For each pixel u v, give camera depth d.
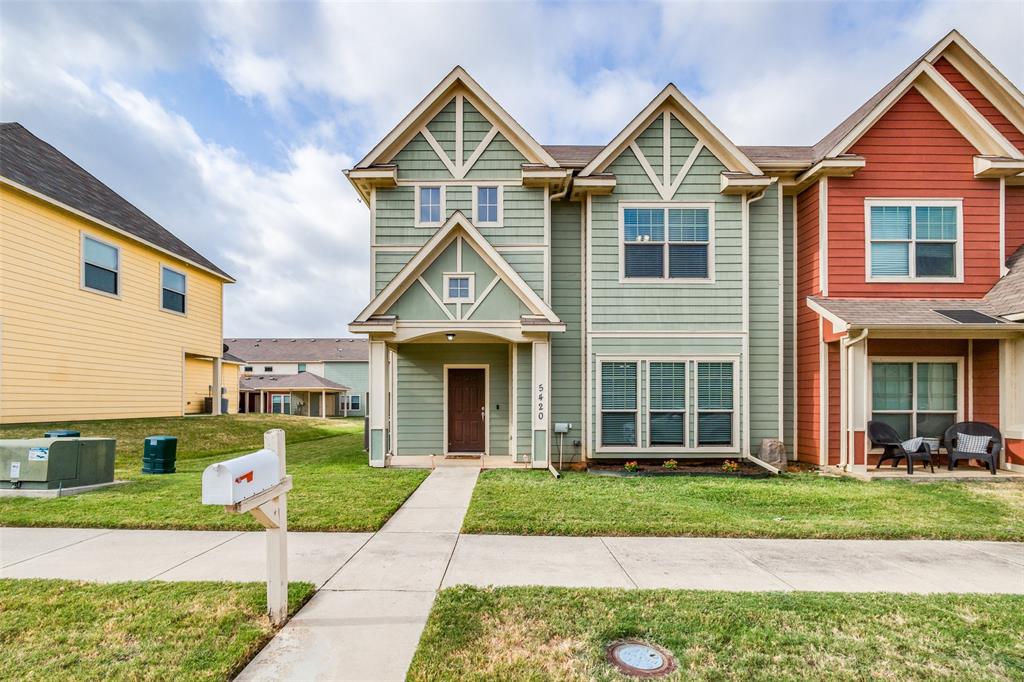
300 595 3.94
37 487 7.40
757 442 11.06
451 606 3.80
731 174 10.62
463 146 11.20
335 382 41.56
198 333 18.59
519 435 10.54
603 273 10.97
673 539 5.63
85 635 3.34
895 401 10.66
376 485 8.12
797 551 5.26
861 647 3.30
